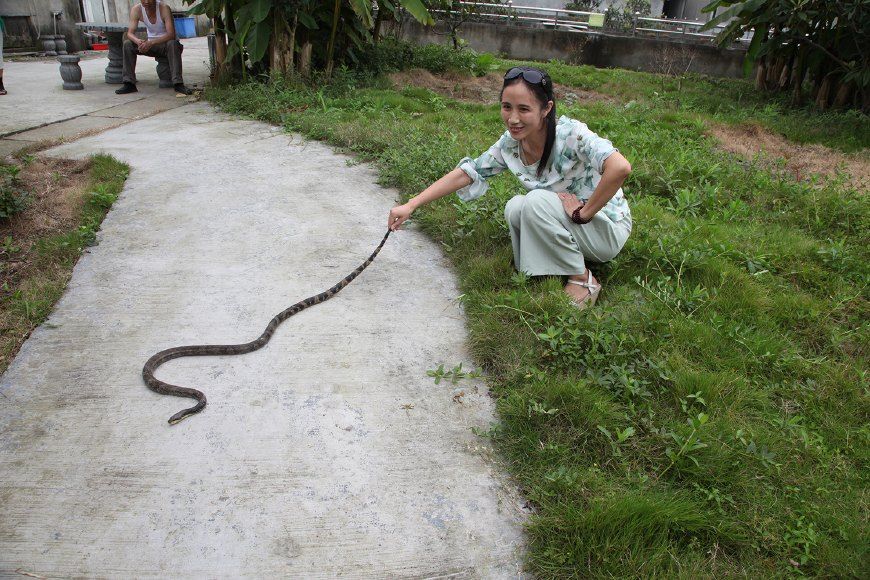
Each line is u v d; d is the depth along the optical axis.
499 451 2.88
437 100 9.16
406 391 3.23
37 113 8.07
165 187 5.56
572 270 3.91
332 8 10.01
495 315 3.68
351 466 2.77
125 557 2.34
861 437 3.02
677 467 2.72
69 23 15.52
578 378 3.19
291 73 9.41
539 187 3.87
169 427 2.93
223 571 2.31
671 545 2.41
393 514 2.55
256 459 2.78
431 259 4.58
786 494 2.67
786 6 10.02
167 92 9.95
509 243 4.52
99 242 4.54
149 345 3.49
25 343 3.46
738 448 2.85
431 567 2.36
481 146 6.54
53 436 2.85
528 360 3.30
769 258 4.68
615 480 2.67
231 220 5.00
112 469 2.70
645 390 3.05
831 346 3.74
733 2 11.20
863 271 4.60
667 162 6.66
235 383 3.24
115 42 10.42
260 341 3.51
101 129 7.33
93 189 5.28
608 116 9.06
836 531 2.51
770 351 3.57
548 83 3.42
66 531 2.42
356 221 5.10
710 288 4.17
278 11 9.00
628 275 4.25
